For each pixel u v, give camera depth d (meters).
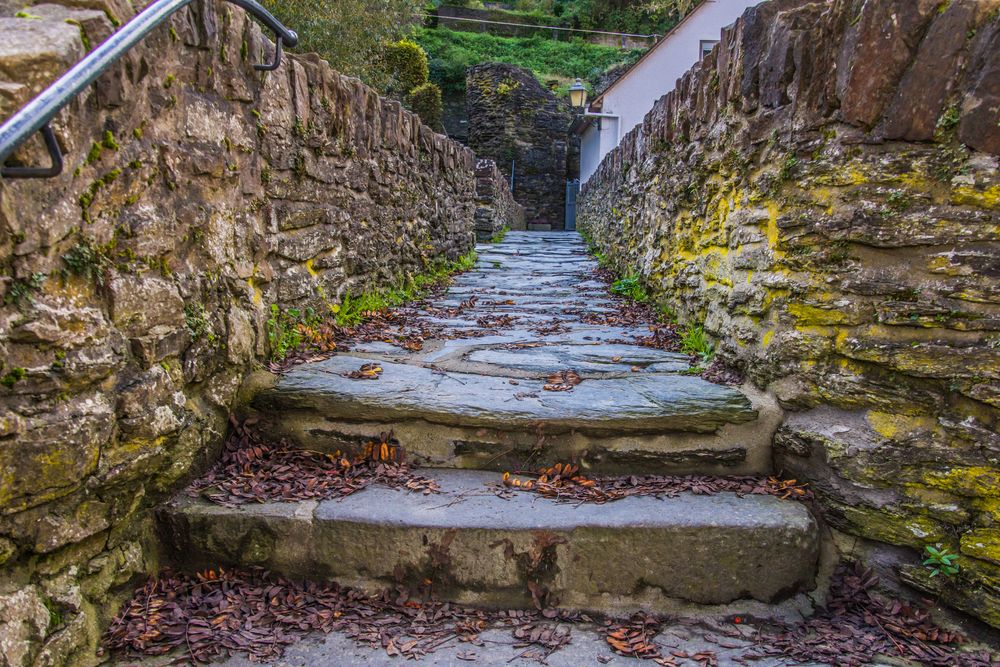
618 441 2.49
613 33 27.92
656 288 4.84
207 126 2.29
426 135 5.86
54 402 1.59
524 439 2.48
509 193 17.27
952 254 2.06
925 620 2.02
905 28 2.08
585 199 13.34
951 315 2.06
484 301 5.36
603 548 2.06
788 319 2.50
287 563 2.10
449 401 2.55
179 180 2.12
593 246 9.97
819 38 2.39
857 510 2.18
